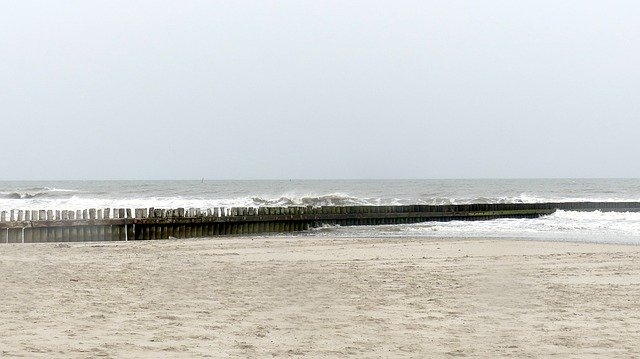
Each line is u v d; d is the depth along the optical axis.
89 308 9.99
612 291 12.29
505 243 24.19
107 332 8.18
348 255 19.56
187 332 8.32
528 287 12.80
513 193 91.12
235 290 12.19
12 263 16.56
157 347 7.39
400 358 7.12
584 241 25.42
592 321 9.36
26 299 10.77
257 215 35.53
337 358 7.09
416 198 73.50
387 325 9.02
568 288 12.68
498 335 8.39
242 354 7.18
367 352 7.39
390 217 41.41
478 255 19.58
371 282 13.47
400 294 11.85
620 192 92.12
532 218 45.78
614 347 7.71
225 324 8.94
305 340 8.01
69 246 23.30
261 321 9.22
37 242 27.36
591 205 51.78
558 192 93.00
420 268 16.14
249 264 16.92
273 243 24.62
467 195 86.00
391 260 18.11
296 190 99.19
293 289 12.40
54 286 12.36
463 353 7.38
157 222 31.17
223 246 23.19
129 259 18.12
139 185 120.12
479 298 11.43
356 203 58.91
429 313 9.97
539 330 8.71
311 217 37.88
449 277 14.38
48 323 8.70
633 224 36.53
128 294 11.52
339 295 11.70
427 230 34.62
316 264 17.00
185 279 13.71
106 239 29.55
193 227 32.75
